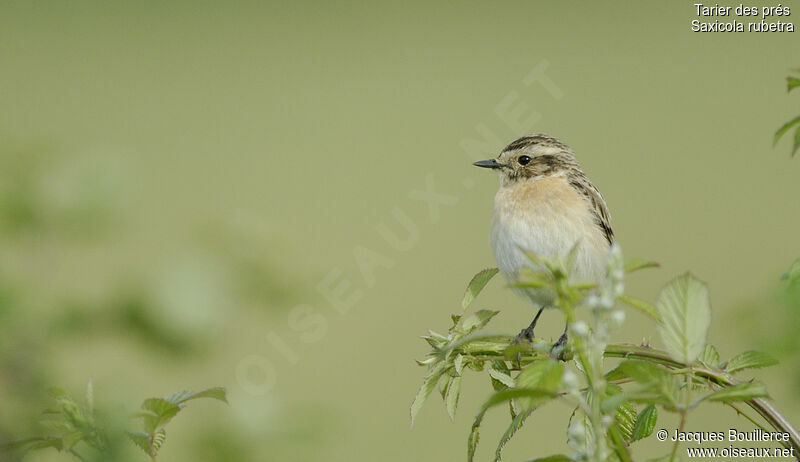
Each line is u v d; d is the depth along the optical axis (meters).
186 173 23.08
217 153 24.09
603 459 3.07
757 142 22.30
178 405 3.37
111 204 3.32
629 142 22.70
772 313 3.56
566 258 3.32
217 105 26.45
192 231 3.32
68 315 3.12
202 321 3.11
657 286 17.62
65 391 3.24
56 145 3.43
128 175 3.39
